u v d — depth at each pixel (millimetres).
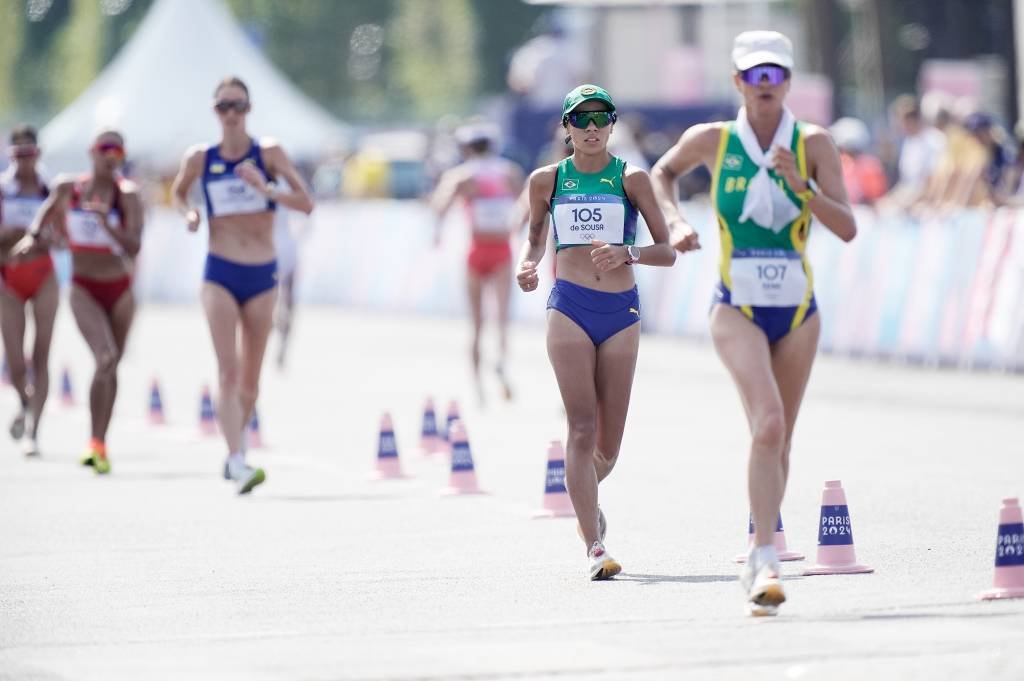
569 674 23016
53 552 34688
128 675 23672
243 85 42156
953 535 33781
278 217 75062
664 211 29219
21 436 51906
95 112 139875
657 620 26359
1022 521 27625
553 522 37281
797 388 28438
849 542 30094
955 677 22234
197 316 119812
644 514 37844
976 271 67688
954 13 136500
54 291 50688
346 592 29516
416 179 151000
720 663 23328
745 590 27297
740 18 125125
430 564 32188
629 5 125188
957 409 56812
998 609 26406
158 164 144500
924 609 26516
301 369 78438
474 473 42281
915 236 71062
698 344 84625
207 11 143750
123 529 37500
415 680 22875
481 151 62531
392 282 112500
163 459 50188
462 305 104375
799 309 27875
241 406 43344
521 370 76125
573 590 29156
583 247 30344
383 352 86312
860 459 46094
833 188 27766
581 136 30000
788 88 27812
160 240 135000
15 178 49656
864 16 147125
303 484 44281
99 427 47125
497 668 23453
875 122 132375
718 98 124688
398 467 45219
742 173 27891
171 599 29328
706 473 44375
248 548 34656
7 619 27938
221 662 24281
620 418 30797
